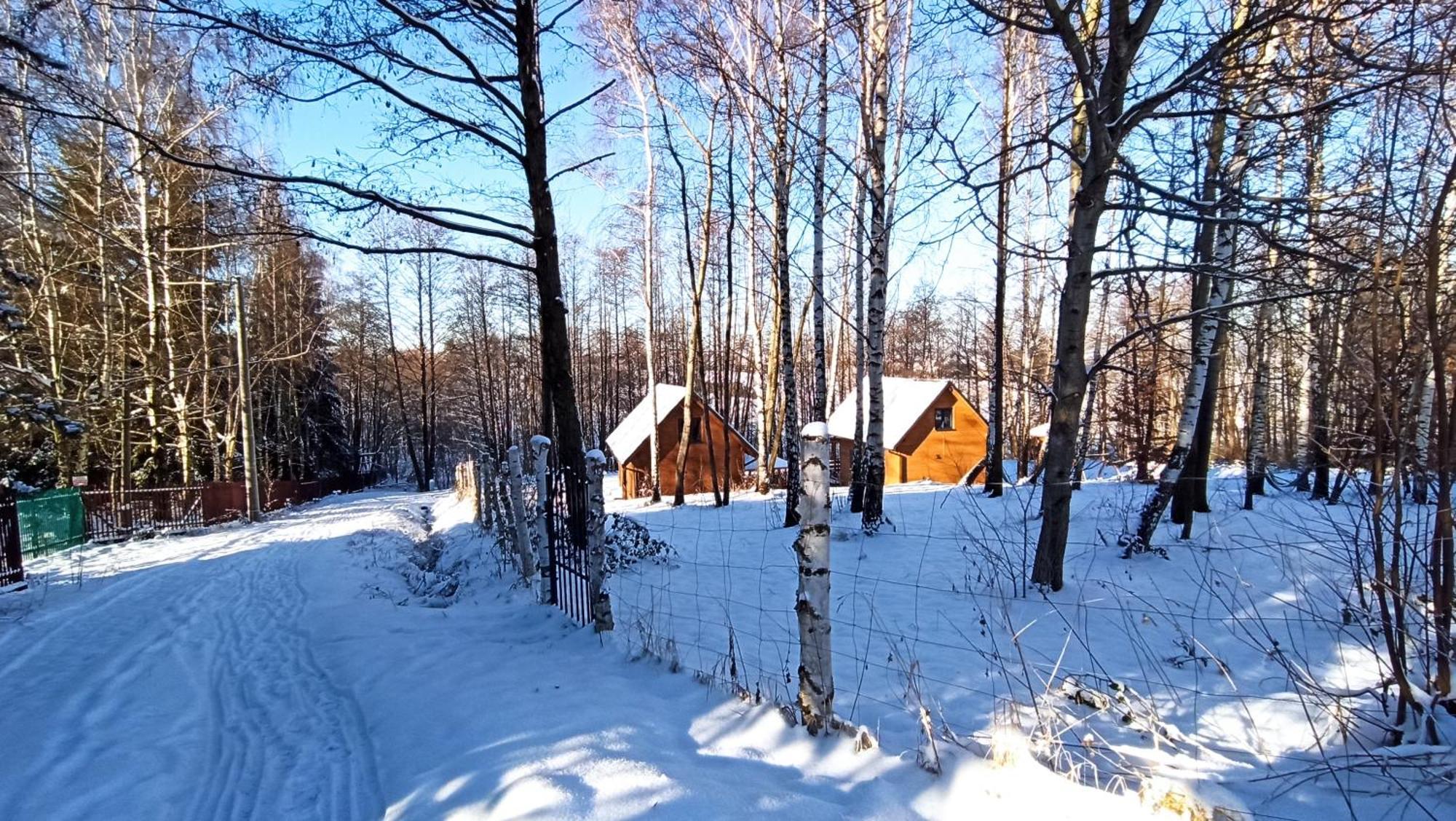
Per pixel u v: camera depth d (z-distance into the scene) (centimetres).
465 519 1786
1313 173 563
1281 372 1334
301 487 3525
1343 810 299
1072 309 682
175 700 498
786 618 636
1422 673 389
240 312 2323
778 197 1331
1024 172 600
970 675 484
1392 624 348
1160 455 1775
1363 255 417
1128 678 474
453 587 963
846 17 900
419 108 697
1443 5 400
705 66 1352
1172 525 979
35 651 650
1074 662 511
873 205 1116
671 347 4950
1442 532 333
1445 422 329
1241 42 535
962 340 4006
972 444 3006
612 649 496
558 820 266
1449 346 330
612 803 278
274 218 724
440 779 328
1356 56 459
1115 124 589
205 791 357
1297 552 718
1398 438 338
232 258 2655
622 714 376
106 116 673
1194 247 773
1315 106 484
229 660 596
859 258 1389
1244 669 484
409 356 5284
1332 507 947
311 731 429
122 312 2311
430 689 453
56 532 1553
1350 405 379
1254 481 1352
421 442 6556
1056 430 700
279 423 3638
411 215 688
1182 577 727
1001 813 265
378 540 1582
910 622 622
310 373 4097
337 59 652
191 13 626
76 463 2158
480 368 4959
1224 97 600
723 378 3466
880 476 1089
